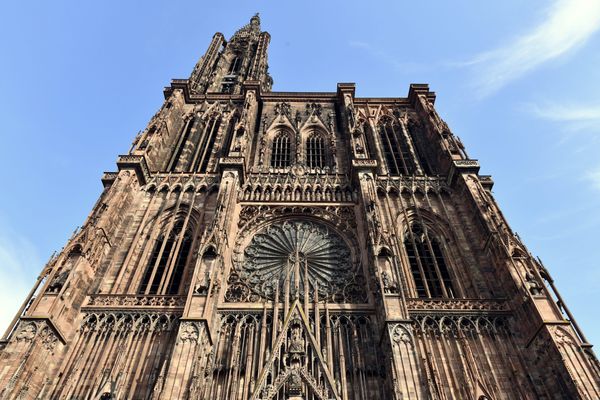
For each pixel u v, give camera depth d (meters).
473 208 41.84
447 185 47.12
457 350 31.11
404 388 25.92
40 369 27.86
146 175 46.62
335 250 40.31
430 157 53.50
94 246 36.16
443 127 53.31
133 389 28.20
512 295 33.88
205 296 31.28
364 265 37.91
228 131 57.09
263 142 54.06
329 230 42.31
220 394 28.08
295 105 62.88
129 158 45.97
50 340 29.14
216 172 48.72
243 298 35.00
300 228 42.31
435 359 30.62
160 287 35.97
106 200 40.31
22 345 27.61
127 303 33.91
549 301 31.33
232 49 88.19
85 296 34.03
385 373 28.84
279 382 27.27
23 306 30.59
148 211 43.28
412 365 27.20
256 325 32.34
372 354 30.72
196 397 25.69
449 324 32.84
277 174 48.44
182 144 55.41
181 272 38.31
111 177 45.16
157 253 40.31
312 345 29.77
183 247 40.72
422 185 47.03
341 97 62.00
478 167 45.88
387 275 33.47
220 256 35.53
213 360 29.61
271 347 29.52
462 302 34.38
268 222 42.91
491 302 34.41
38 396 27.14
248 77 72.56
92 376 29.16
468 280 37.22
